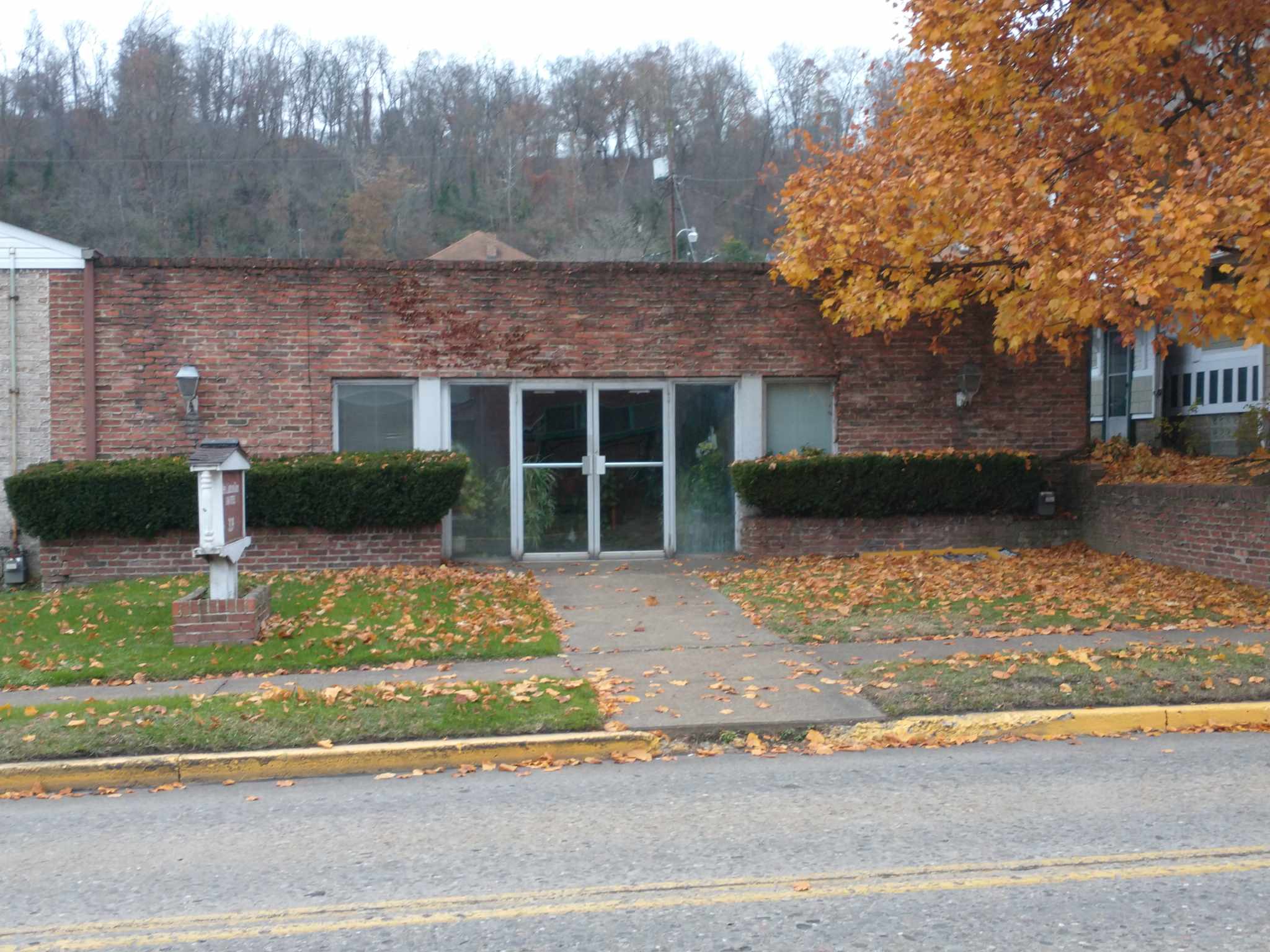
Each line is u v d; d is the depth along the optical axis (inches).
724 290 601.9
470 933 182.2
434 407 586.9
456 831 239.0
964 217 492.4
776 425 617.0
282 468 540.4
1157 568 530.9
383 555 560.1
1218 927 178.4
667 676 362.6
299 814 255.3
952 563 565.3
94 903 200.1
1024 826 232.2
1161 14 450.9
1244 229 403.2
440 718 309.9
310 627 422.3
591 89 1782.7
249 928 187.0
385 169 1685.5
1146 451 622.2
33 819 257.1
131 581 529.7
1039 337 614.9
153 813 260.2
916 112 514.3
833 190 526.6
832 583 515.8
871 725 316.2
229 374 569.0
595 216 1696.6
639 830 235.9
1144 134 476.7
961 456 590.9
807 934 178.4
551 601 491.5
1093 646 389.1
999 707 323.3
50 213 1414.9
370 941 179.9
